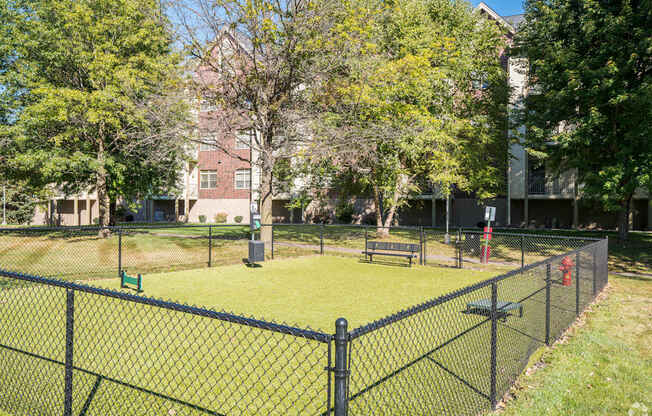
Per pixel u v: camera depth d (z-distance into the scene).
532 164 30.73
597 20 16.64
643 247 19.66
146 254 16.91
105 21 19.03
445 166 21.22
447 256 18.20
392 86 18.39
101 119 18.88
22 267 13.51
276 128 17.05
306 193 29.50
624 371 5.36
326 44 15.72
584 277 8.80
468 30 22.09
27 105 19.61
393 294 9.93
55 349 5.42
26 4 20.27
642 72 16.78
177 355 5.32
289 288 10.52
